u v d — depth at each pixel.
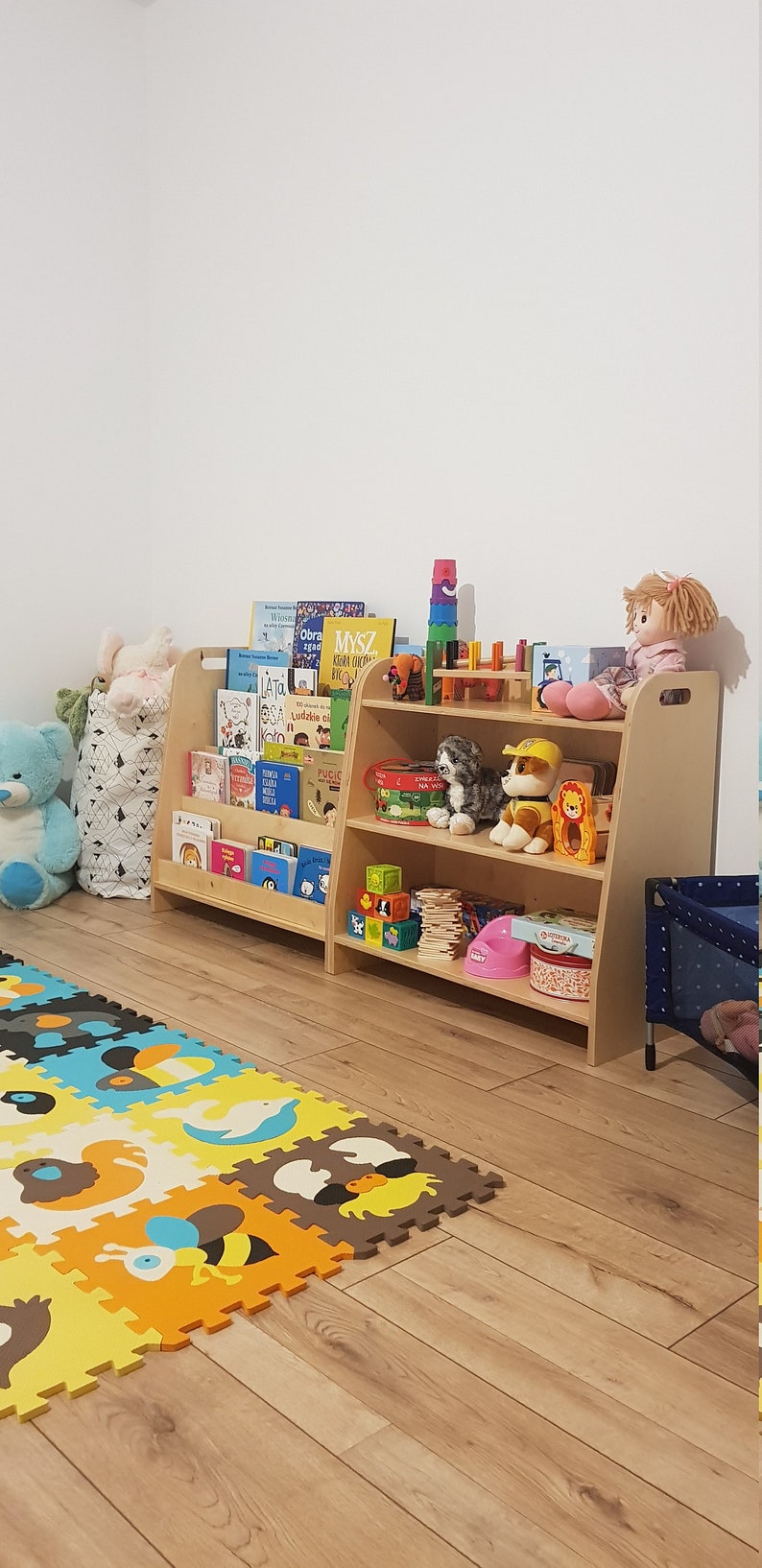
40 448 3.79
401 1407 1.36
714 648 2.47
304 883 2.99
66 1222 1.73
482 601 2.95
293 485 3.48
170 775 3.42
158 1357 1.44
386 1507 1.21
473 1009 2.64
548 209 2.71
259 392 3.57
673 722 2.34
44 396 3.78
